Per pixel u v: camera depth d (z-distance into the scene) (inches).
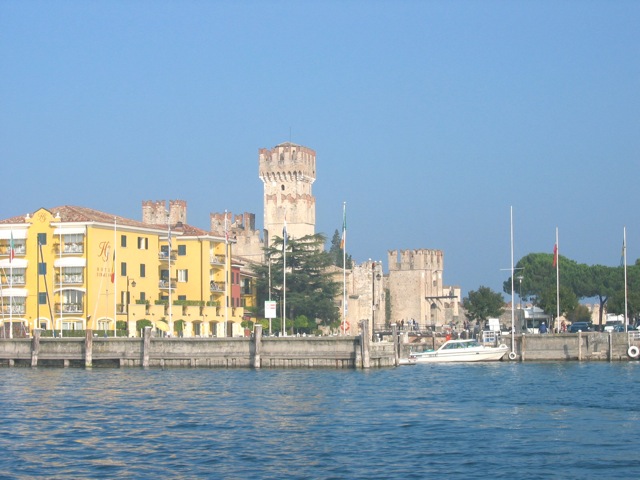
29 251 5989.2
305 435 2837.1
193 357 4987.7
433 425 3029.0
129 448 2635.3
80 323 5876.0
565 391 4005.9
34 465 2429.9
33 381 4308.6
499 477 2288.4
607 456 2518.5
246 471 2357.3
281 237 7751.0
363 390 3996.1
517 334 6318.9
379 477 2289.6
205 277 6633.9
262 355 4960.6
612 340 5944.9
